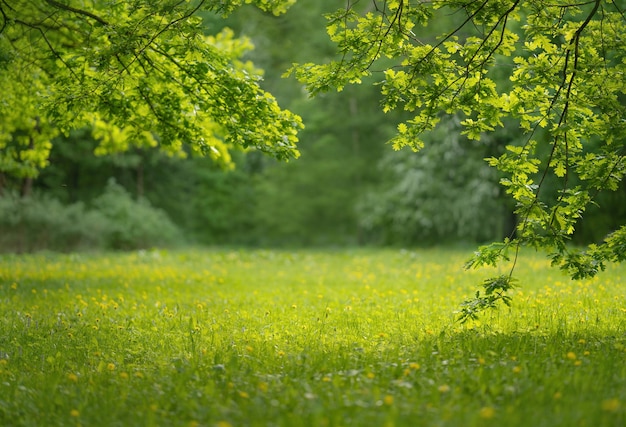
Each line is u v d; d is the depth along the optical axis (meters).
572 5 8.80
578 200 9.43
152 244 38.81
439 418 5.38
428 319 11.41
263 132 11.91
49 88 15.40
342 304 14.07
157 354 8.91
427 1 9.02
